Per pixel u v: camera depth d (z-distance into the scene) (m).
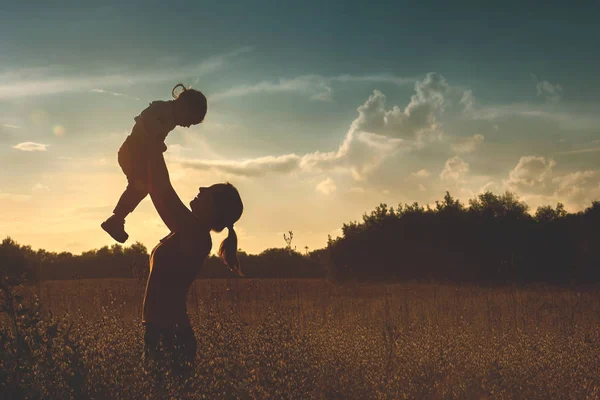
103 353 3.21
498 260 42.81
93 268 35.50
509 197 47.50
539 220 44.88
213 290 5.21
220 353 3.40
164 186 3.71
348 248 47.56
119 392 2.91
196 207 3.82
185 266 3.63
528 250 41.38
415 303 9.41
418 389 3.69
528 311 8.18
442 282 28.73
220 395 3.02
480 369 4.23
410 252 46.28
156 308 3.57
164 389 3.00
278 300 5.63
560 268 39.69
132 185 3.77
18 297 3.03
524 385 3.96
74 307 5.11
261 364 3.38
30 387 2.82
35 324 3.04
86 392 2.82
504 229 44.47
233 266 4.12
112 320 3.96
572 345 5.04
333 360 3.96
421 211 47.88
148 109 3.75
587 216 42.94
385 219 48.31
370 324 6.32
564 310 8.34
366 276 46.69
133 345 3.53
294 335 3.83
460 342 5.01
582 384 3.99
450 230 45.72
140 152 3.70
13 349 2.94
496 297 11.22
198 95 3.85
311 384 3.39
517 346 5.02
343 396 3.45
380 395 3.49
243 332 3.72
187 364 3.28
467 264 43.81
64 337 3.09
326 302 8.38
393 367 3.93
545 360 4.48
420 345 4.65
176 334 3.53
